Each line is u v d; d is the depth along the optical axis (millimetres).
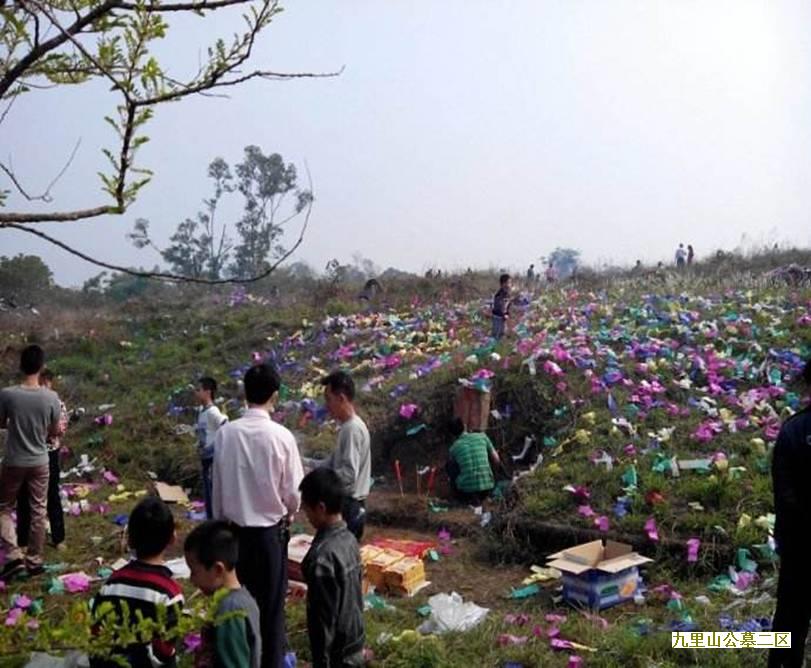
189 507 10258
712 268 27438
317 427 12133
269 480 4820
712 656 5289
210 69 2625
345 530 4246
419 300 21578
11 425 7328
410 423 11141
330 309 20328
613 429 9266
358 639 4219
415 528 8867
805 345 11133
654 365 10711
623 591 6457
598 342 11805
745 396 9750
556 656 5473
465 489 9133
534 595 6828
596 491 8148
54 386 16344
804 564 4574
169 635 2346
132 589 3516
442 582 7270
